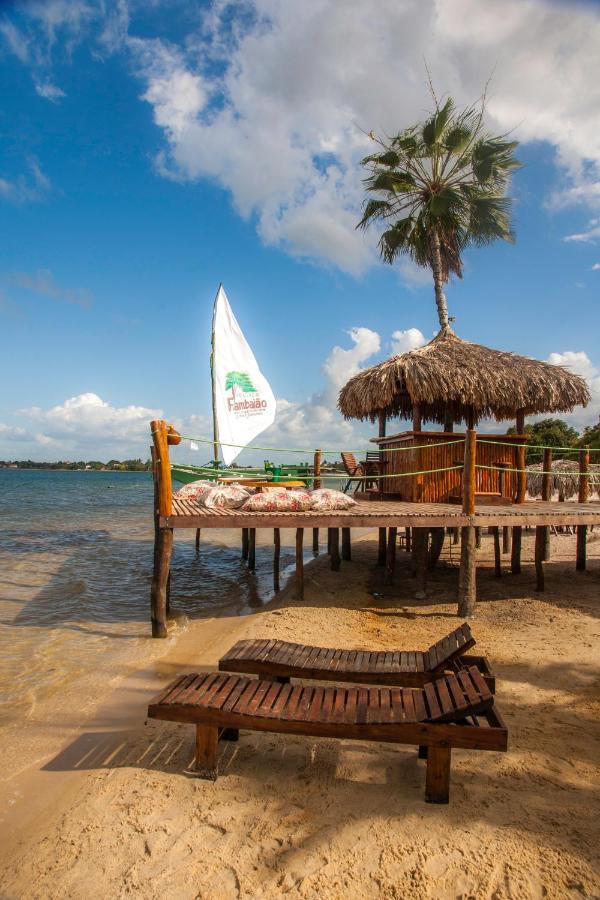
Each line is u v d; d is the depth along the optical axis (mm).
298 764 4246
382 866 3129
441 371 10641
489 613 8719
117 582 12469
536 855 3168
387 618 8617
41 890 3039
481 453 11750
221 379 18125
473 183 18531
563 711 5020
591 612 8484
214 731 4027
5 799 3908
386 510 9383
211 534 22906
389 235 19281
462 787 3859
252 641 5582
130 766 4281
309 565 14039
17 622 8828
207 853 3285
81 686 6012
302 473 15102
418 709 3855
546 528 13016
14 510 35969
